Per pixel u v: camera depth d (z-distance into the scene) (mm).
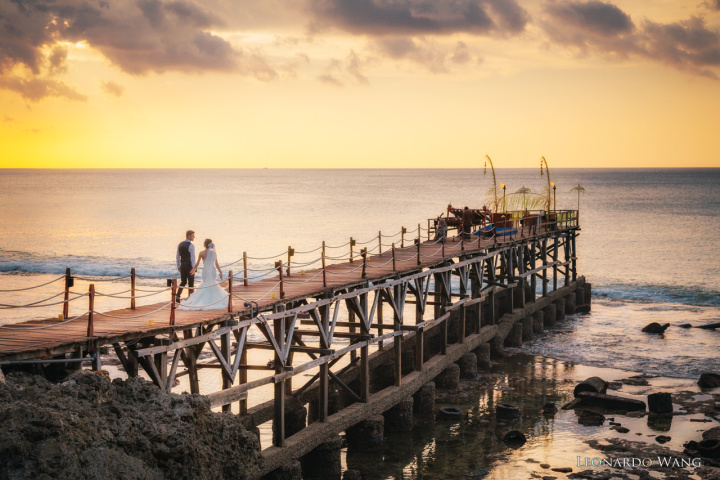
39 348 10875
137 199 170375
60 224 102812
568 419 22844
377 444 19797
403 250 30047
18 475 8938
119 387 11648
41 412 9422
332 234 87688
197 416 12047
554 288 42125
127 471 9992
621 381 27312
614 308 45656
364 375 20078
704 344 33969
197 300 16281
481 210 37875
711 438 20125
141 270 60031
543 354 32062
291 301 17453
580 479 17938
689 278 58125
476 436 21312
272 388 25203
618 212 125125
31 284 52281
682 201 157875
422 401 23188
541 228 41250
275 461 15820
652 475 18125
